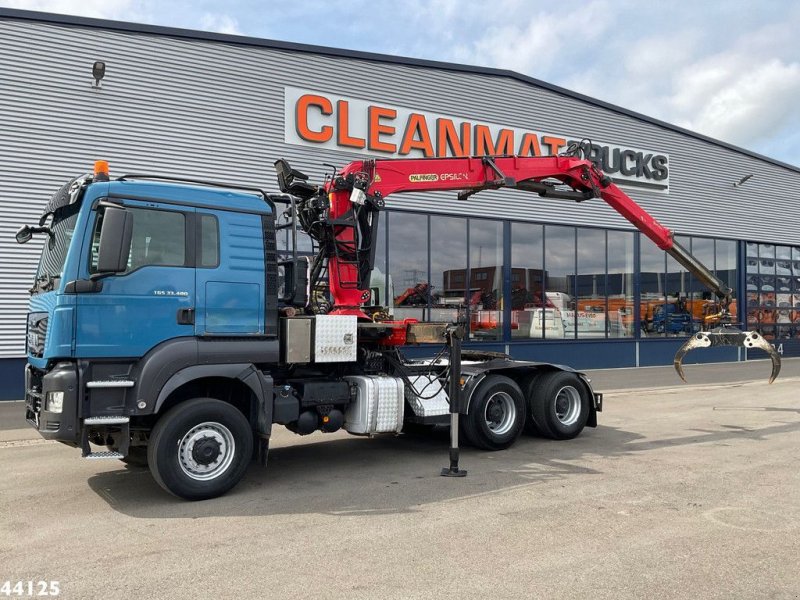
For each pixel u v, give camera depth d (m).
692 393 14.82
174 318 6.22
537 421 9.12
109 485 6.89
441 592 4.08
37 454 8.52
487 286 18.81
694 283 23.56
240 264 6.61
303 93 16.14
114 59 14.09
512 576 4.32
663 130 22.84
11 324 13.17
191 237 6.37
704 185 23.98
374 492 6.52
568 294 20.52
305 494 6.46
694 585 4.17
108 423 5.85
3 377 13.11
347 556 4.72
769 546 4.87
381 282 16.95
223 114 15.19
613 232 21.61
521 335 19.44
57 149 13.52
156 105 14.47
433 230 17.88
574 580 4.25
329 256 8.15
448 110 18.27
